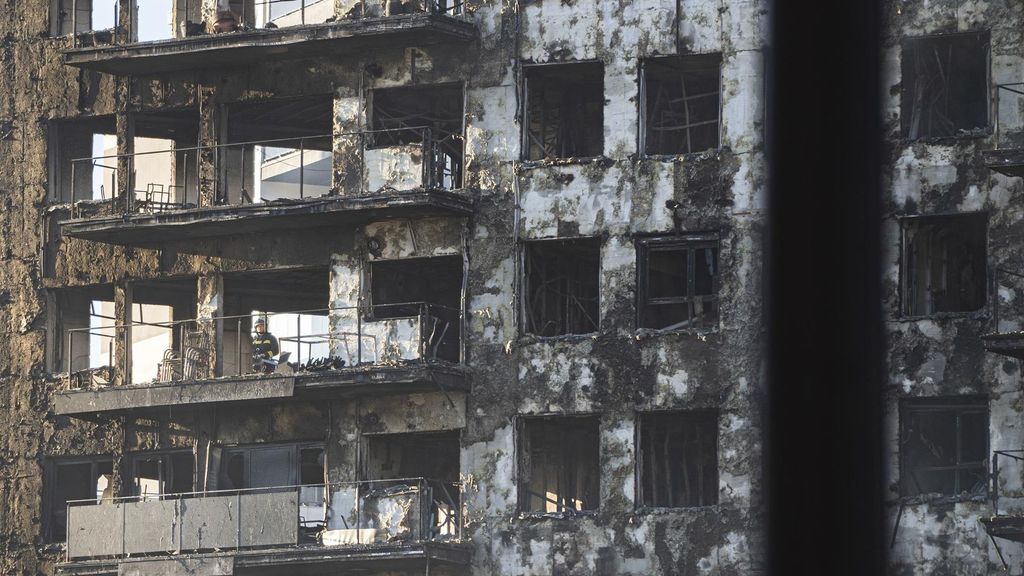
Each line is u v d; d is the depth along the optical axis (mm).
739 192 142000
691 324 143375
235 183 156625
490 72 147875
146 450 154500
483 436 145125
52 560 156250
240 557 145625
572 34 146375
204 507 147500
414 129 150500
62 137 161125
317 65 152375
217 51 151375
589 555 141875
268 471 151750
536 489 153250
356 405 148750
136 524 148875
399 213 147125
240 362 161125
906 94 141375
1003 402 136625
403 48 150125
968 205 138500
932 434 140375
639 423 142500
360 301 149375
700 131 151375
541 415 144125
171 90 156375
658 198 143625
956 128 145250
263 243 152750
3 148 161250
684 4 144250
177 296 162375
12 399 158875
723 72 143250
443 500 154375
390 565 145375
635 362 142750
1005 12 138625
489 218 146750
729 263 141750
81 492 158250
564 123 152750
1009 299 137375
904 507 136625
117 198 156500
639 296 143875
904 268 139375
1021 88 138125
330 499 147875
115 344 156875
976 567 135375
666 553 140500
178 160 160875
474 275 146500
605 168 144750
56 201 160125
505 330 145500
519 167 146500
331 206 146875
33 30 161250
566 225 145125
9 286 160000
